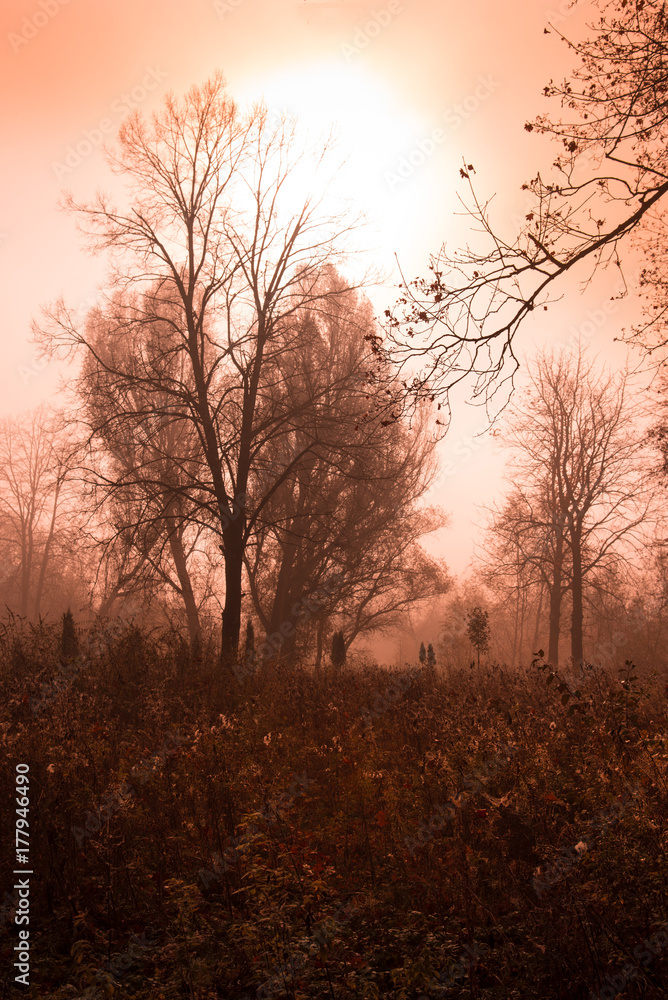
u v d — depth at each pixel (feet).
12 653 45.91
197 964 14.83
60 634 52.44
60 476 68.74
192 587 98.32
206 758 22.61
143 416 68.18
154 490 67.05
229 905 17.62
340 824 20.65
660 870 15.16
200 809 20.66
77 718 25.86
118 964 15.33
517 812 18.52
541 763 20.61
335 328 86.79
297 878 16.21
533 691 35.40
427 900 17.66
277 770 23.27
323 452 84.99
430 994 14.08
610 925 14.16
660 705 30.68
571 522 108.27
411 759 24.58
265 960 14.64
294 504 90.07
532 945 15.16
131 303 81.15
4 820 19.26
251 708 32.78
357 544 90.89
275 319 69.15
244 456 67.56
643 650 110.42
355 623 108.88
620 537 107.14
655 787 17.83
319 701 36.06
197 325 69.10
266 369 71.00
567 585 113.09
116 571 68.23
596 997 13.33
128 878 18.37
